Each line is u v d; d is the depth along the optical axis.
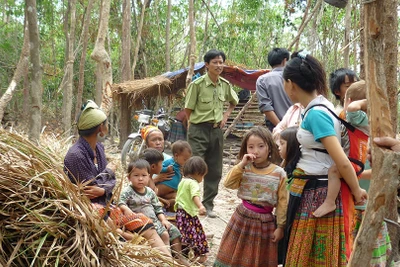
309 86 2.82
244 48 18.53
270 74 4.94
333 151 2.66
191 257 3.73
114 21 17.17
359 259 1.75
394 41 2.79
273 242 3.32
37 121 4.68
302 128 2.85
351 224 2.78
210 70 5.27
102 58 6.27
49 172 2.73
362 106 2.86
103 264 2.72
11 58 18.20
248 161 3.33
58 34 20.30
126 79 12.95
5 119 12.63
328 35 10.94
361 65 3.94
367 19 1.71
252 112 11.74
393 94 2.93
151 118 8.83
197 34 19.67
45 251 2.61
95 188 3.30
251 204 3.37
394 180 1.67
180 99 11.95
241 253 3.35
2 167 2.67
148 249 2.97
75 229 2.69
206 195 5.41
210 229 4.98
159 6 18.84
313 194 2.81
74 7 11.92
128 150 7.56
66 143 5.95
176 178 4.57
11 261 2.51
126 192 3.70
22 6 17.30
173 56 19.50
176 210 4.15
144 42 17.58
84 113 3.36
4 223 2.64
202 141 5.27
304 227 2.81
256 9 17.92
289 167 2.97
